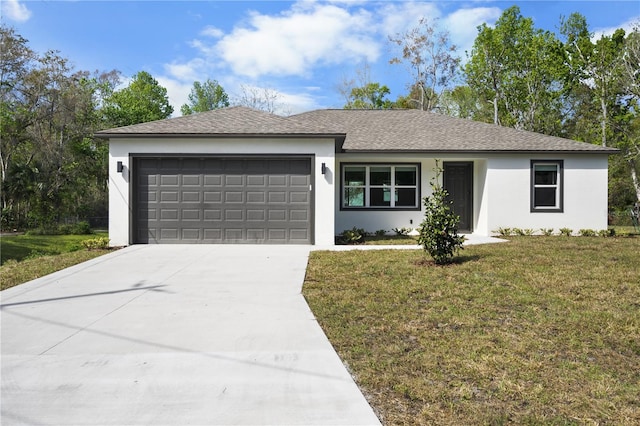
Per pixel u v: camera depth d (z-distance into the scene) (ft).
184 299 19.48
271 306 18.24
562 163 45.29
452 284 21.42
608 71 84.43
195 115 41.75
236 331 15.07
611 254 30.14
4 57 88.17
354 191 47.67
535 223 45.29
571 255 29.66
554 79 93.25
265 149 36.99
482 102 107.24
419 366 11.94
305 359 12.57
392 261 28.12
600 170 45.44
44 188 90.74
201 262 28.55
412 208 47.67
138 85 139.95
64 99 95.09
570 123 98.78
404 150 44.50
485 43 99.14
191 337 14.48
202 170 37.27
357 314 16.94
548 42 94.48
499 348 13.23
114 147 36.68
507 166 45.19
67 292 20.89
